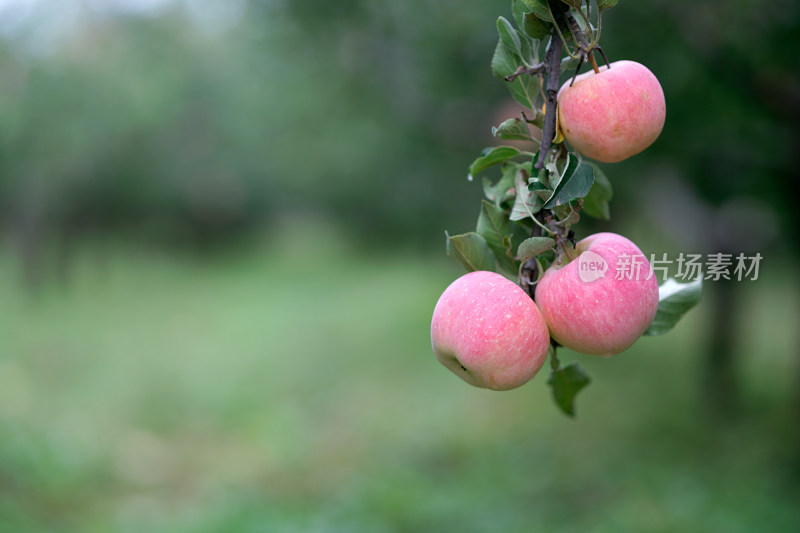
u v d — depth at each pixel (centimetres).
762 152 295
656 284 103
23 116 700
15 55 659
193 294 1132
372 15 325
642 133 102
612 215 467
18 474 354
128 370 645
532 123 104
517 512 329
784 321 698
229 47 698
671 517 299
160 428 503
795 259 375
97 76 710
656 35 241
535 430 453
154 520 334
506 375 101
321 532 312
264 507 351
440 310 104
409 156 424
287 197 1398
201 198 1348
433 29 308
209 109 920
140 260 1427
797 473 344
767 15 238
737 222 443
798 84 262
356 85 371
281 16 346
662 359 588
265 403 566
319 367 669
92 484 379
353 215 1135
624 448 405
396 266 1342
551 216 102
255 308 1008
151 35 707
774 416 437
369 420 509
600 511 318
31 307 910
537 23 101
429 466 411
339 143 482
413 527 318
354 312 952
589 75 102
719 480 341
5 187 901
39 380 580
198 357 716
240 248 1628
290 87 407
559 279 102
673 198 431
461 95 334
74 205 1027
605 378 550
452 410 514
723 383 462
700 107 251
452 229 548
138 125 819
